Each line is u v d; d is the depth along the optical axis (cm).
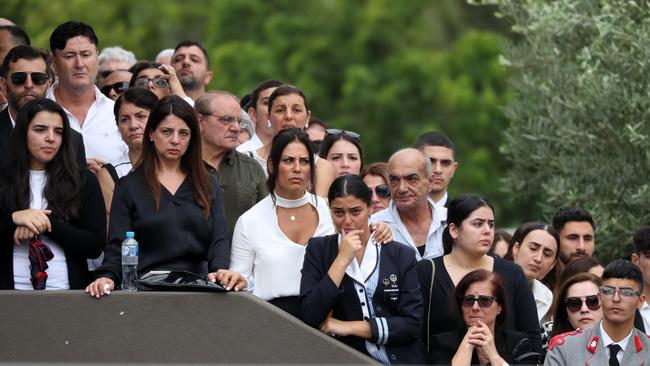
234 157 3275
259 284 2942
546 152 4141
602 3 4000
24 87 3212
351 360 2781
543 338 3177
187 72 3997
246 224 2966
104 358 2758
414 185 3250
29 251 2855
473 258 3003
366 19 8775
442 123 8250
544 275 3322
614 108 3944
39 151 2894
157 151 2903
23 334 2758
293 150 2955
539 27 4131
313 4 8956
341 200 2827
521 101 4341
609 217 3972
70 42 3438
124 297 2770
